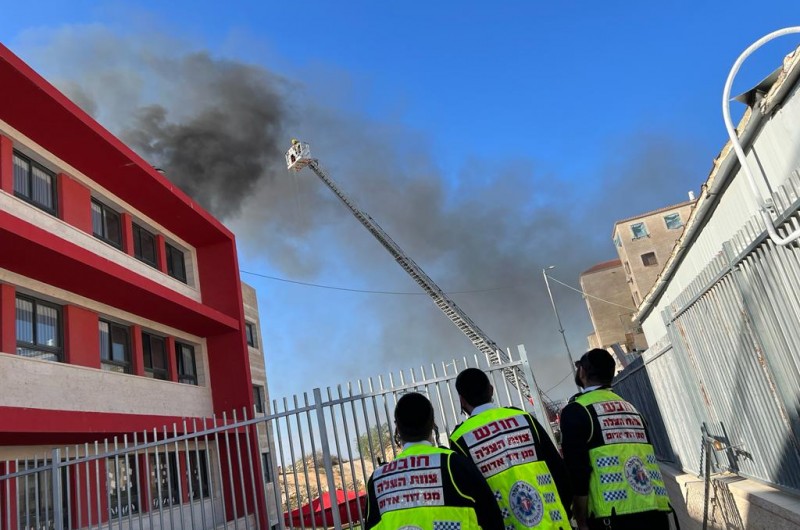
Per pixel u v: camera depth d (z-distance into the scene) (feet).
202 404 59.98
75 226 47.14
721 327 18.13
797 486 14.89
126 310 51.44
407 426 10.16
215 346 64.64
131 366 51.93
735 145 13.34
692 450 24.26
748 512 16.93
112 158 48.55
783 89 18.44
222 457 55.11
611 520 10.85
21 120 41.98
